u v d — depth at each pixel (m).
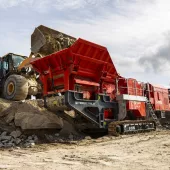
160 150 7.75
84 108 11.27
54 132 12.09
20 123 11.43
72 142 10.36
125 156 6.98
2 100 12.98
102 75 12.65
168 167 5.52
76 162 6.29
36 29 14.94
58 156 7.25
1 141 10.70
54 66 11.83
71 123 12.91
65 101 10.73
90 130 13.03
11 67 14.78
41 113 11.86
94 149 8.45
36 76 14.86
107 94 13.00
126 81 13.68
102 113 12.05
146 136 11.41
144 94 15.29
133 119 14.31
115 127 11.46
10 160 6.74
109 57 12.71
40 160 6.67
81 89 11.96
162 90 17.05
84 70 11.96
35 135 11.30
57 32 15.43
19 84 13.04
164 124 18.34
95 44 11.86
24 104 12.24
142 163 6.00
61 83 11.77
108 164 5.96
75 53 11.23
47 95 12.16
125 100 12.86
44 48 14.48
